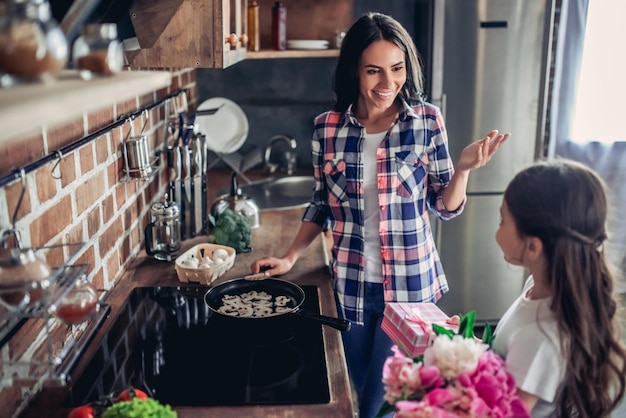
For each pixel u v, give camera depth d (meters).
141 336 1.66
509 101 3.49
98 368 1.49
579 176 1.25
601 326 1.23
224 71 3.62
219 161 3.61
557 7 3.61
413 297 2.07
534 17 3.40
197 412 1.32
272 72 3.64
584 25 3.90
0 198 1.23
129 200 2.17
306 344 1.62
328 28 3.61
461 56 3.41
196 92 3.64
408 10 3.64
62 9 1.27
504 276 3.74
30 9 0.90
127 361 1.52
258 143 3.72
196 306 1.84
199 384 1.42
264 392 1.39
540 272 1.28
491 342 1.35
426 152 2.06
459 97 3.46
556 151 4.14
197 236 2.49
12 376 1.20
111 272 1.97
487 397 1.11
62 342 1.55
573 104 4.04
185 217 2.44
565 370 1.22
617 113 4.05
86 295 1.22
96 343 1.62
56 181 1.51
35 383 1.37
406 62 2.00
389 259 2.05
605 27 3.97
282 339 1.65
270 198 3.21
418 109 2.05
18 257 1.06
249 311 1.77
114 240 2.00
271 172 3.60
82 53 1.10
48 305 1.11
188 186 2.42
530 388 1.21
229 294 1.91
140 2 1.90
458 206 2.04
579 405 1.23
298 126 3.72
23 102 0.75
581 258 1.22
